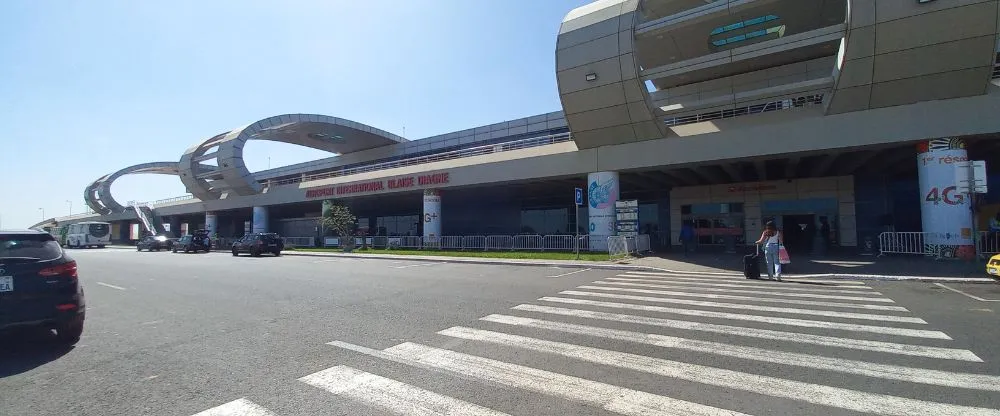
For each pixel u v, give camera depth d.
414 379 4.86
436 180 29.25
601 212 22.69
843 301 9.16
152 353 6.11
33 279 6.17
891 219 24.34
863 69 16.27
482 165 27.16
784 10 21.88
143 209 61.47
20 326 6.01
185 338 6.91
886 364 5.09
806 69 24.14
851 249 22.36
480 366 5.25
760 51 18.05
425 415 3.94
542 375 4.91
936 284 11.48
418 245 30.56
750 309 8.40
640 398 4.23
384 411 4.04
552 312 8.31
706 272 15.02
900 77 16.06
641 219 31.30
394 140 48.81
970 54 15.02
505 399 4.27
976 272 12.77
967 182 14.61
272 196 41.53
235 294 11.47
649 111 20.52
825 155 19.17
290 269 18.77
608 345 6.02
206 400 4.40
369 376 4.98
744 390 4.38
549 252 23.91
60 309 6.36
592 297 9.97
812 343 6.00
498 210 38.84
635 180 26.70
